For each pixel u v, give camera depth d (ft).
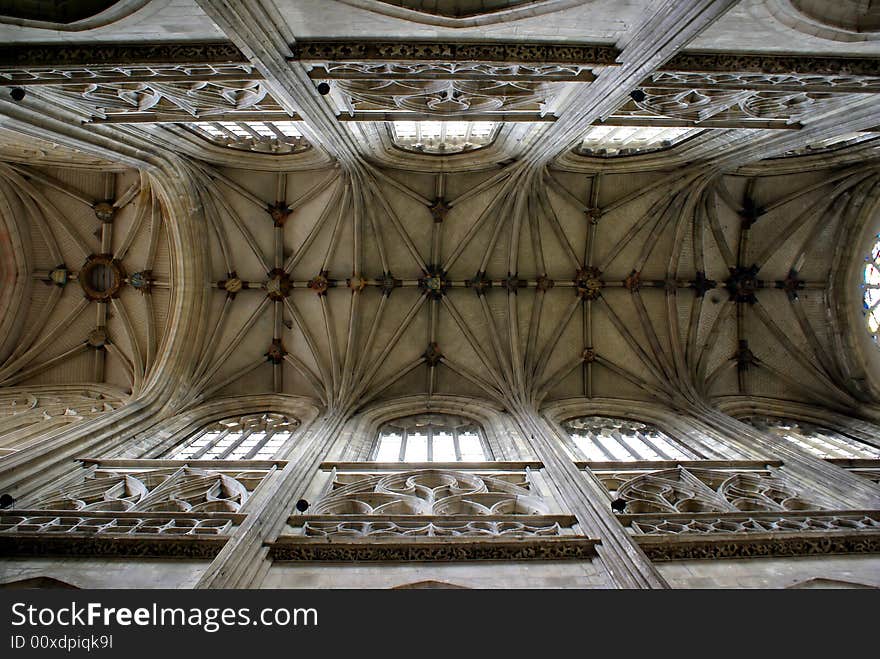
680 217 54.29
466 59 25.81
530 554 24.09
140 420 43.42
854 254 53.88
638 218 55.67
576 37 25.27
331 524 27.32
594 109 30.27
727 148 43.45
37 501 29.09
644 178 53.52
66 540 24.20
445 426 50.80
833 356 55.21
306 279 56.70
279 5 22.75
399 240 56.80
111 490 32.09
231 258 55.42
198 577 22.57
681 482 34.91
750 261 57.11
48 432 41.50
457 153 51.44
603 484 33.68
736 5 22.13
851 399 52.47
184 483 33.09
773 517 28.73
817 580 23.09
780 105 31.07
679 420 49.65
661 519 28.25
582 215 55.77
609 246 56.95
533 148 44.52
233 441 45.27
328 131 35.47
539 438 40.93
